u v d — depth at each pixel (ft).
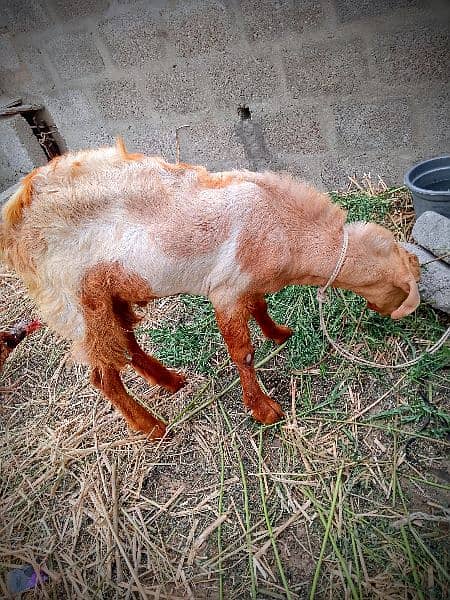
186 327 4.69
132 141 6.42
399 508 3.19
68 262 3.12
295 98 5.40
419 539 3.01
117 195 3.05
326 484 3.41
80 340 3.37
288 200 3.27
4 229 3.21
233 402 4.05
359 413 3.73
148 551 3.34
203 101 5.77
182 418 4.00
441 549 2.97
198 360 4.37
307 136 5.61
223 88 5.59
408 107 5.06
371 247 3.34
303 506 3.34
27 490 3.82
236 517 3.39
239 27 5.13
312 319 4.41
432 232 4.40
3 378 4.75
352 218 5.20
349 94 5.18
